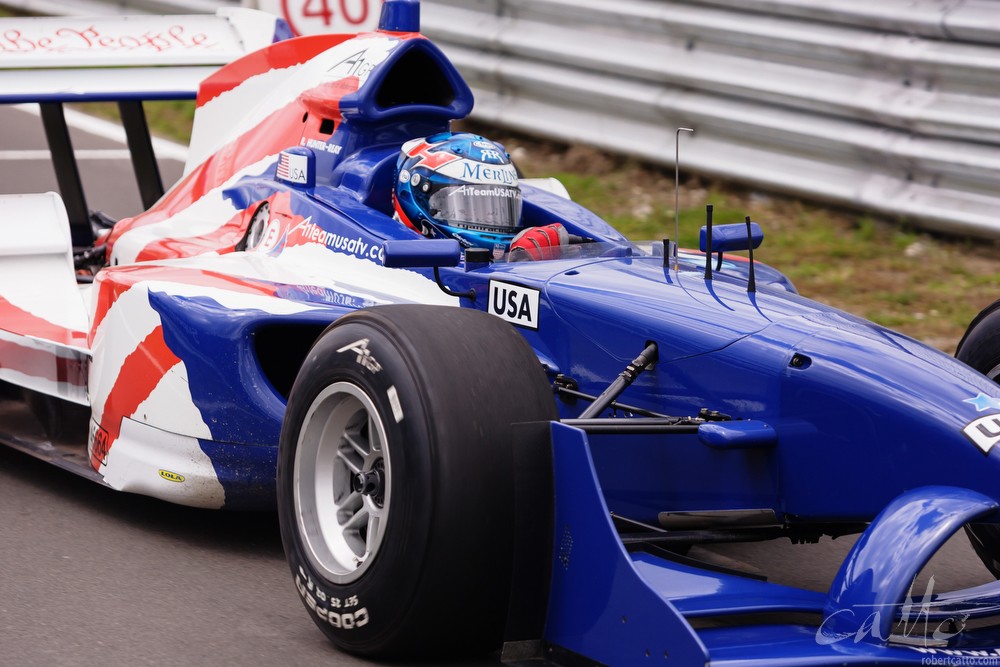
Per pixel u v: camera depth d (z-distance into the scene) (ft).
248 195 41.37
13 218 43.01
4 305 40.73
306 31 58.34
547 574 25.31
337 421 27.86
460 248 34.86
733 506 28.09
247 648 27.25
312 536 27.58
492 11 83.87
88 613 28.94
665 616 22.31
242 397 33.12
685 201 75.61
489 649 26.78
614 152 80.18
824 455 26.68
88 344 37.93
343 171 39.24
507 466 25.16
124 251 44.86
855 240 69.00
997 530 33.01
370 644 26.13
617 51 77.97
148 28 50.26
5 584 30.58
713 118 74.54
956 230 67.21
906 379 26.35
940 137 66.39
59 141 52.75
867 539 23.68
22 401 43.75
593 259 34.22
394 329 26.09
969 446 24.86
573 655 24.49
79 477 40.11
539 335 31.91
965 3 64.39
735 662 21.76
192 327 33.86
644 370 29.58
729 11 72.69
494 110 85.35
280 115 42.57
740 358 27.94
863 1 67.36
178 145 92.38
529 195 41.14
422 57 40.29
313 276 36.14
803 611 24.45
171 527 35.58
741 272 36.35
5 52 46.93
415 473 24.73
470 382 25.38
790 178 72.54
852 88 68.90
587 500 24.25
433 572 24.68
